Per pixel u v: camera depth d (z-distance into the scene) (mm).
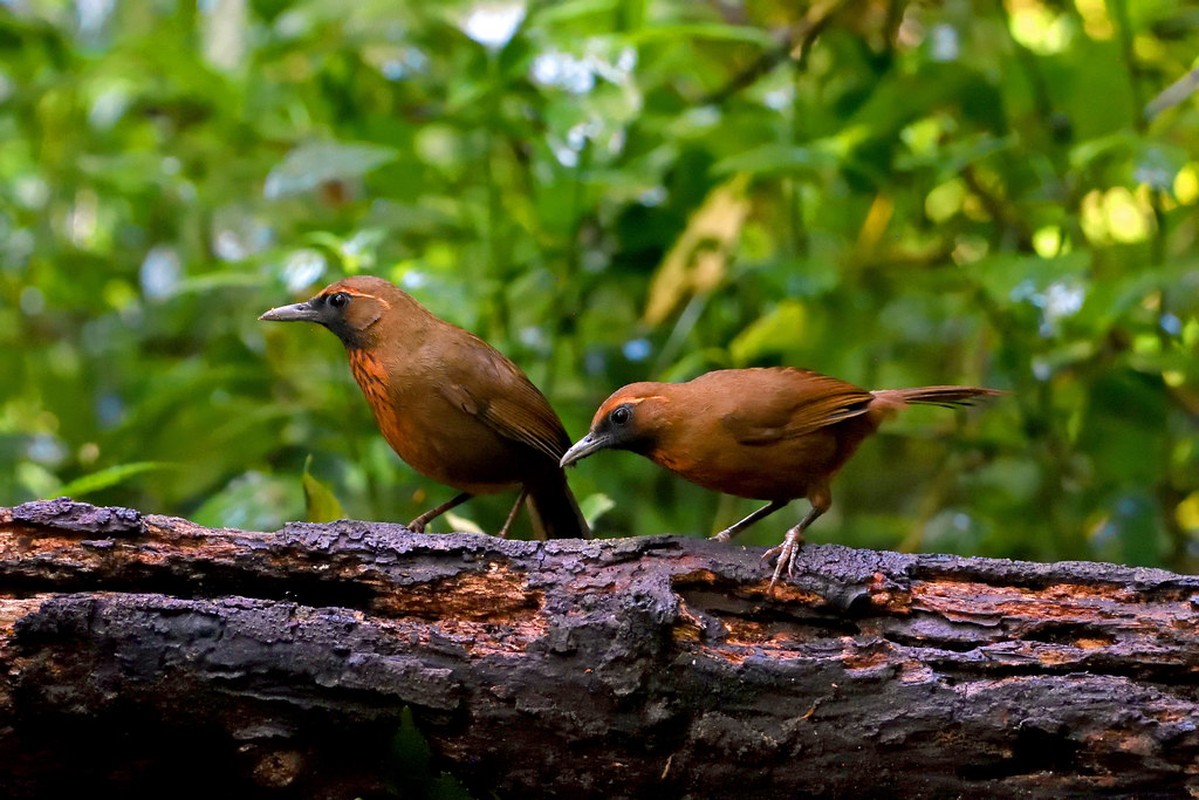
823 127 13156
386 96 14656
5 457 13148
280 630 6812
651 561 7281
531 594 7148
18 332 16016
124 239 17375
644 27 12867
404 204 12914
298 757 6875
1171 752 6648
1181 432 13586
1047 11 14586
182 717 6770
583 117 11719
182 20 16453
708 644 6938
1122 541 11867
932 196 14938
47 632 6641
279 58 14508
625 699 6812
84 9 17750
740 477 8781
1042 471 12578
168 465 9125
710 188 12797
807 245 14055
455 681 6844
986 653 6984
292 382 13578
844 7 13500
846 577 7215
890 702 6805
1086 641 7102
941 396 8938
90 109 16766
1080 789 6730
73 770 6914
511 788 7016
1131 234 15250
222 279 10992
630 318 14133
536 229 12891
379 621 6957
